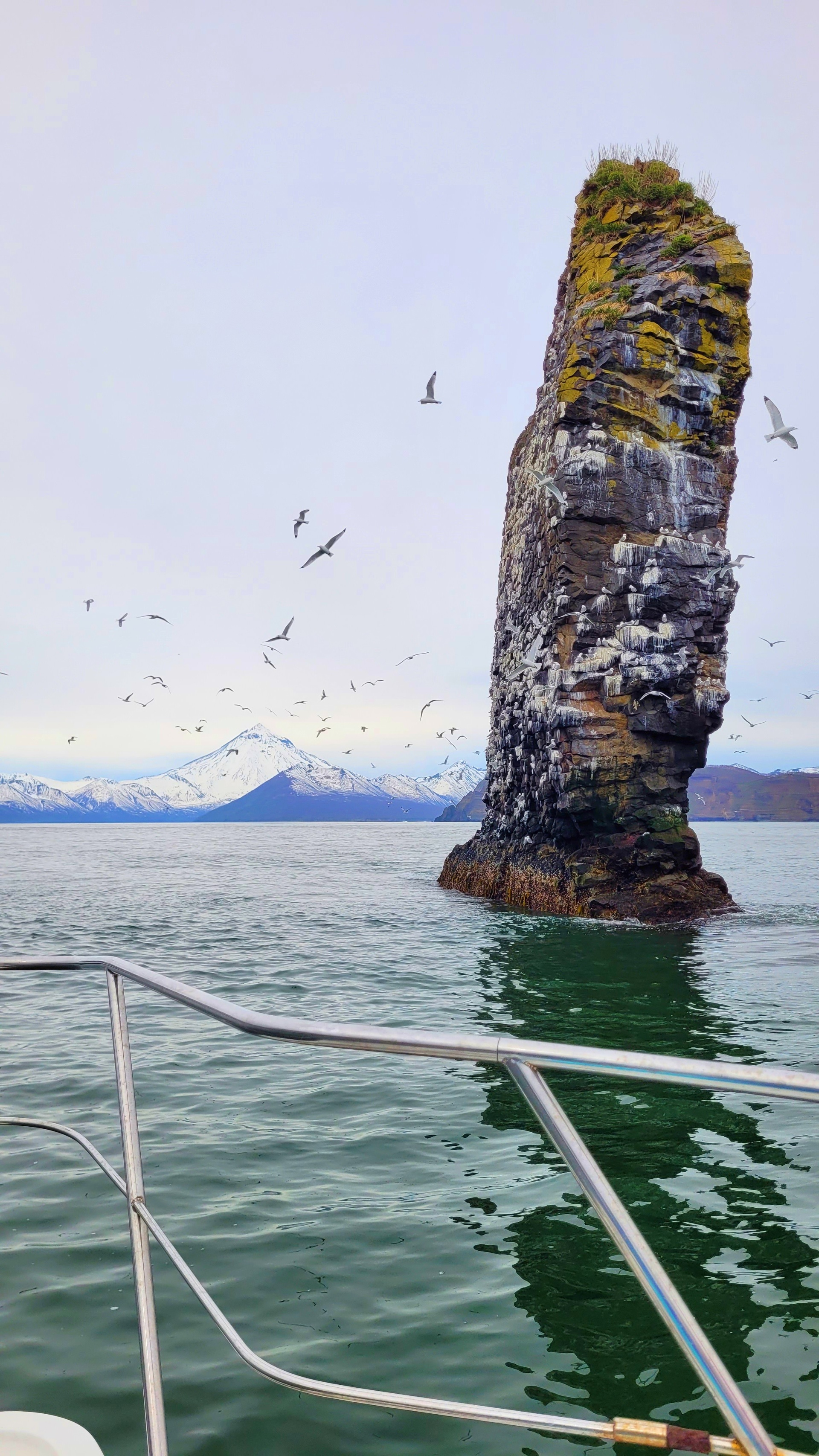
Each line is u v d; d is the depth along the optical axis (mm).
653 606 35219
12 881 57000
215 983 21453
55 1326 6531
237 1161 9836
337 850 116438
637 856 35094
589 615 35344
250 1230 8180
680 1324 2125
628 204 39750
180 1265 3238
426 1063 13844
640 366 35812
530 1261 7660
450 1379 6008
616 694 35125
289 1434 5418
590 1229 8258
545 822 39094
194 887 51750
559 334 40375
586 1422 2512
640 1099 12195
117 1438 5293
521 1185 9266
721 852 98625
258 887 51219
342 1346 6352
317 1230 8188
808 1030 16547
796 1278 7398
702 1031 16484
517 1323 6699
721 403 36656
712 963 24234
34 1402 5656
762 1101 12094
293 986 21016
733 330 36938
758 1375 6066
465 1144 10422
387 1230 8211
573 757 35156
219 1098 12086
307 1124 11070
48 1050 14547
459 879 46281
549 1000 19375
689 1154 10195
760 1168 9750
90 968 3781
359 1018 17719
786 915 35000
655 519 35750
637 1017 17672
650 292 36500
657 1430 2377
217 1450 5289
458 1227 8289
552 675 36188
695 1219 8523
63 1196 8875
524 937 29469
